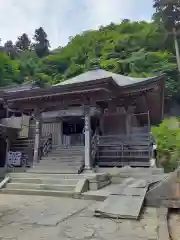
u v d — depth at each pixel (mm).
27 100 12461
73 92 10867
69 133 17516
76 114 11633
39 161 12539
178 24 37062
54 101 12266
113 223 4863
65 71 44625
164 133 14062
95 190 8758
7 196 8602
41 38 68625
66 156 12625
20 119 19250
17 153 14547
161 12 36750
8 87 23609
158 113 18266
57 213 5812
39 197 8328
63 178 9844
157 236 4031
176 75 35781
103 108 14070
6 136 15922
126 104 13633
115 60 38688
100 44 47125
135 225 4703
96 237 4023
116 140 12852
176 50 36031
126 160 12438
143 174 10055
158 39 41594
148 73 35156
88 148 11125
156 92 13758
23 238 3990
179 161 12398
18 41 70625
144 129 13281
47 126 16719
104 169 10961
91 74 17422
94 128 14812
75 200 7676
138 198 6238
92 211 6016
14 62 41344
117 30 50750
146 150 12039
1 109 20312
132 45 42812
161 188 6215
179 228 4578
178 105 34969
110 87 10555
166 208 5879
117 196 6543
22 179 10266
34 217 5426
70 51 50156
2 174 11242
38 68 44719
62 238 3984
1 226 4711
